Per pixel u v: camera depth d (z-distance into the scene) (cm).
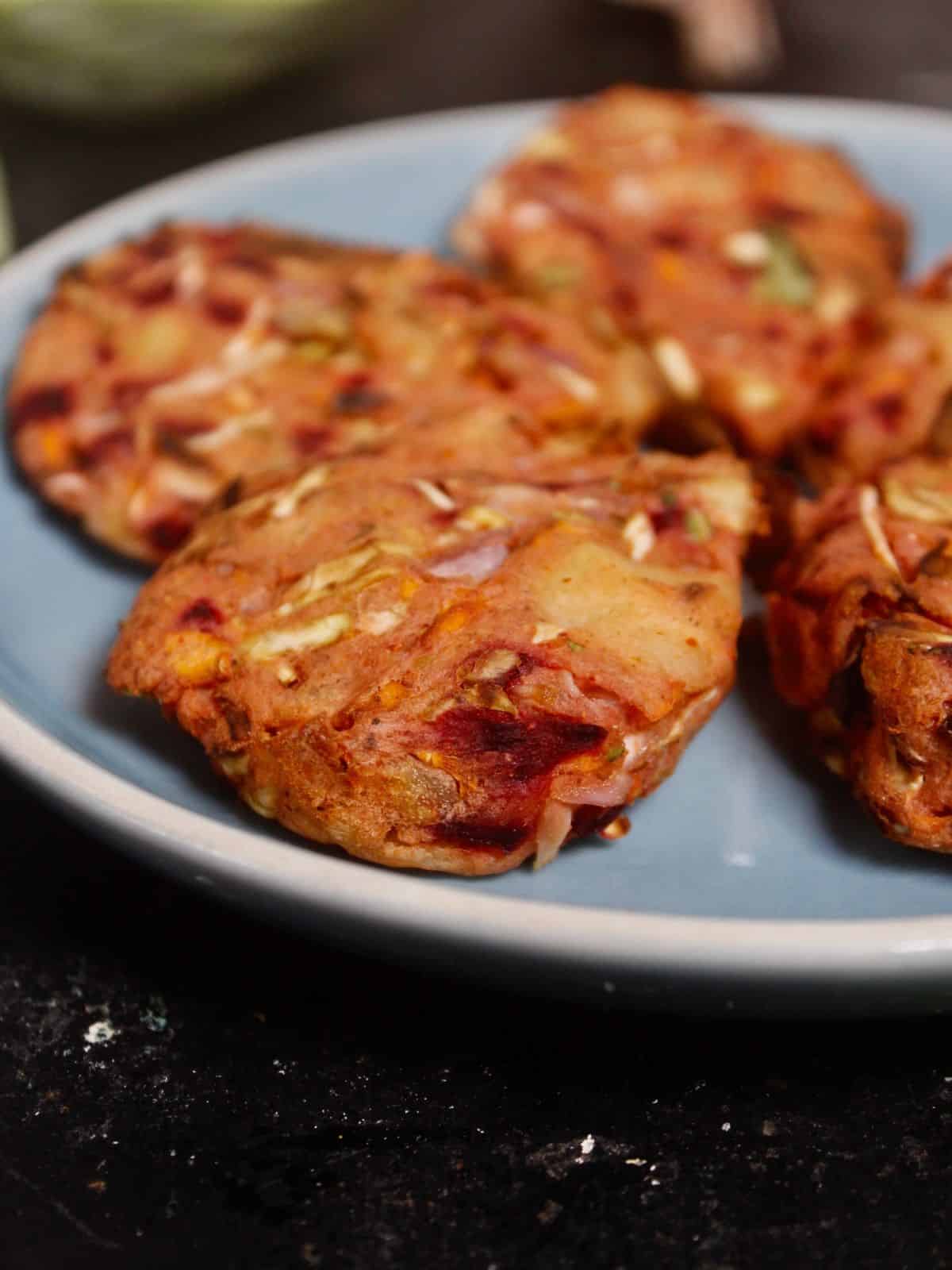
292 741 24
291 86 43
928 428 29
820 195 34
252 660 25
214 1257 23
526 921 23
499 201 33
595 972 23
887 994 23
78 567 29
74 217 39
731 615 26
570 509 26
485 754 24
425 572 25
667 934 23
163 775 26
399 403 29
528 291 32
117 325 31
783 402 31
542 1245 23
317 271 31
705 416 31
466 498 26
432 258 32
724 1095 24
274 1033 25
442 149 35
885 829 25
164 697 25
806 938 23
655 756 25
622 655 25
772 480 28
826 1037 25
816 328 31
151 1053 25
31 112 41
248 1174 24
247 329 30
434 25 46
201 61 40
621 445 30
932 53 45
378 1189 23
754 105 36
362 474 27
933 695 24
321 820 24
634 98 35
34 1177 24
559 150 34
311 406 29
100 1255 23
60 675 28
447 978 25
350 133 36
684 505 27
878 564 26
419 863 24
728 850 26
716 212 33
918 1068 25
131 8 38
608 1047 25
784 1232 23
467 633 25
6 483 30
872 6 47
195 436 29
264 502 27
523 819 24
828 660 26
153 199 34
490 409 29
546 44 45
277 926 25
